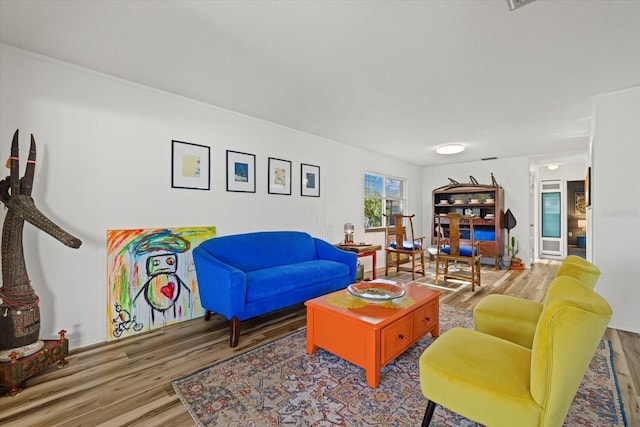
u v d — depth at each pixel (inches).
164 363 82.9
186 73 98.3
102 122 98.1
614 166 110.3
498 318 75.4
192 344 95.4
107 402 65.7
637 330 105.8
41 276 86.9
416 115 138.3
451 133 169.0
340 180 192.4
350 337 76.4
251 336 102.0
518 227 235.9
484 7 65.4
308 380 74.4
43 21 71.1
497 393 45.4
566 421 60.1
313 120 147.2
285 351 90.0
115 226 100.7
